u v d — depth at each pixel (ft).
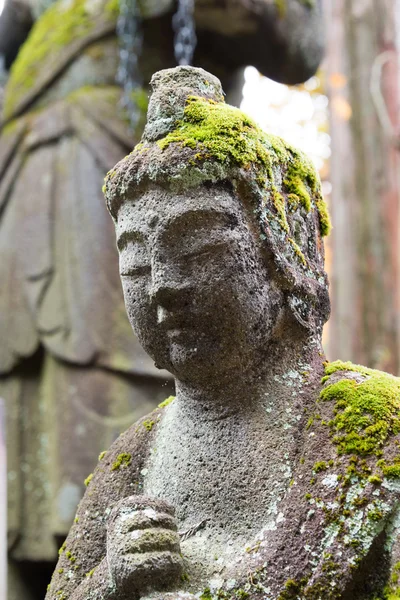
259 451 4.78
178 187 4.81
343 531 4.36
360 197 14.26
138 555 4.34
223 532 4.70
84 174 12.03
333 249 14.29
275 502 4.63
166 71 5.19
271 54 12.57
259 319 4.82
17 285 12.09
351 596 4.32
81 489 11.16
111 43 12.51
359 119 14.55
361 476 4.43
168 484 4.99
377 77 14.46
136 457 5.28
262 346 4.89
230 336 4.78
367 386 4.75
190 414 5.05
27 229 12.22
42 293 11.92
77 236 11.91
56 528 11.10
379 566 4.34
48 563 11.55
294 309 4.96
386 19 14.85
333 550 4.33
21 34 13.88
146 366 11.51
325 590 4.28
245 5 11.82
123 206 5.05
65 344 11.58
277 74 12.91
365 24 14.84
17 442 11.77
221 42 12.39
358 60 14.74
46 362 11.88
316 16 12.91
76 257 11.84
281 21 12.24
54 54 12.69
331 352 13.93
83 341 11.51
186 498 4.87
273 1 12.10
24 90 12.79
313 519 4.43
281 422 4.82
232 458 4.83
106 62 12.46
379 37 14.79
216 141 4.81
